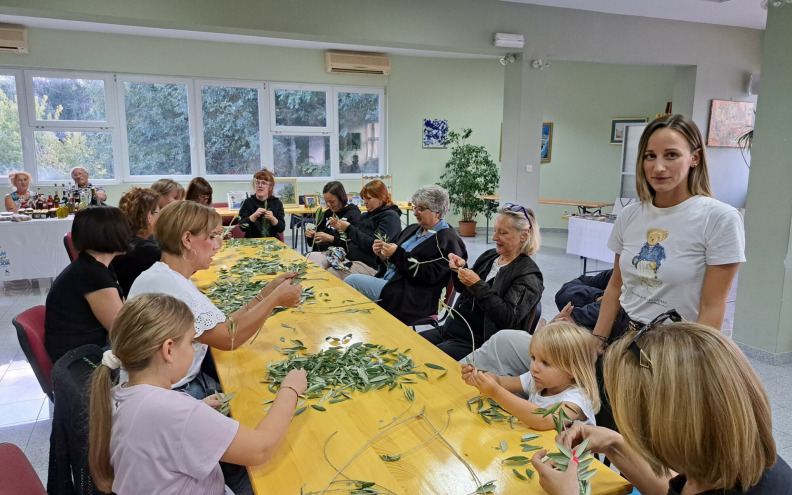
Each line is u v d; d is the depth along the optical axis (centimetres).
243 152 839
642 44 605
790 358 368
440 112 933
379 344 196
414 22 516
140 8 429
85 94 744
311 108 864
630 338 85
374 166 920
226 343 177
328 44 812
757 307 371
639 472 110
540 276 233
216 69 798
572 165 949
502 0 544
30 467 119
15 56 698
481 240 902
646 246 174
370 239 387
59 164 748
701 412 72
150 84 773
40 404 303
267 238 442
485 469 118
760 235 365
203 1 445
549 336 150
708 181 168
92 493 128
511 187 602
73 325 201
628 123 901
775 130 353
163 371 122
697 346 75
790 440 263
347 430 135
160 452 112
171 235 187
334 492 110
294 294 190
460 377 168
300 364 172
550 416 134
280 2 468
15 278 529
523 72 568
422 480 114
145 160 789
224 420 116
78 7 412
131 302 122
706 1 540
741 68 659
